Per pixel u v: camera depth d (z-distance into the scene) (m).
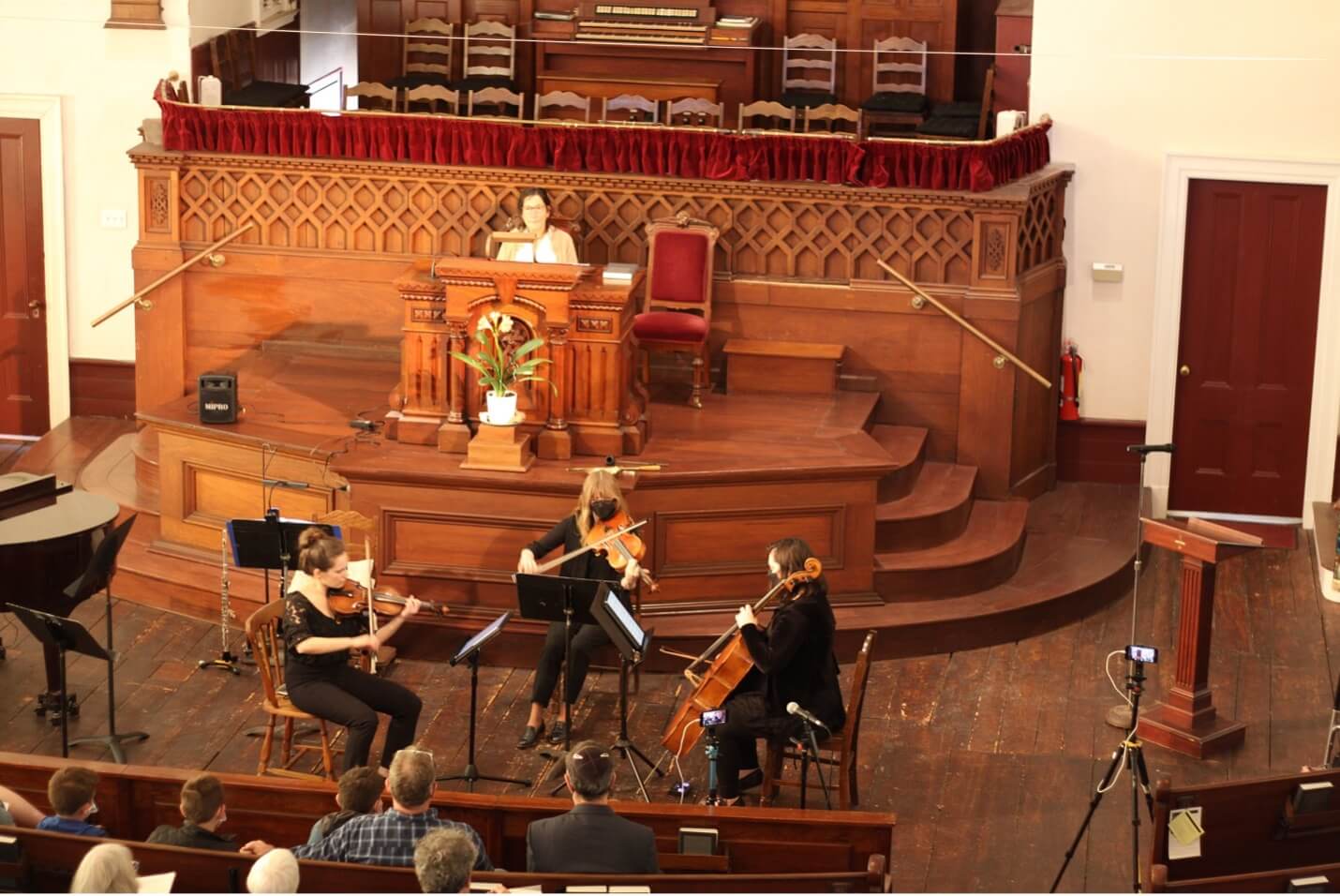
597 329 9.59
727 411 10.66
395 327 11.45
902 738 8.81
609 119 13.61
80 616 9.98
